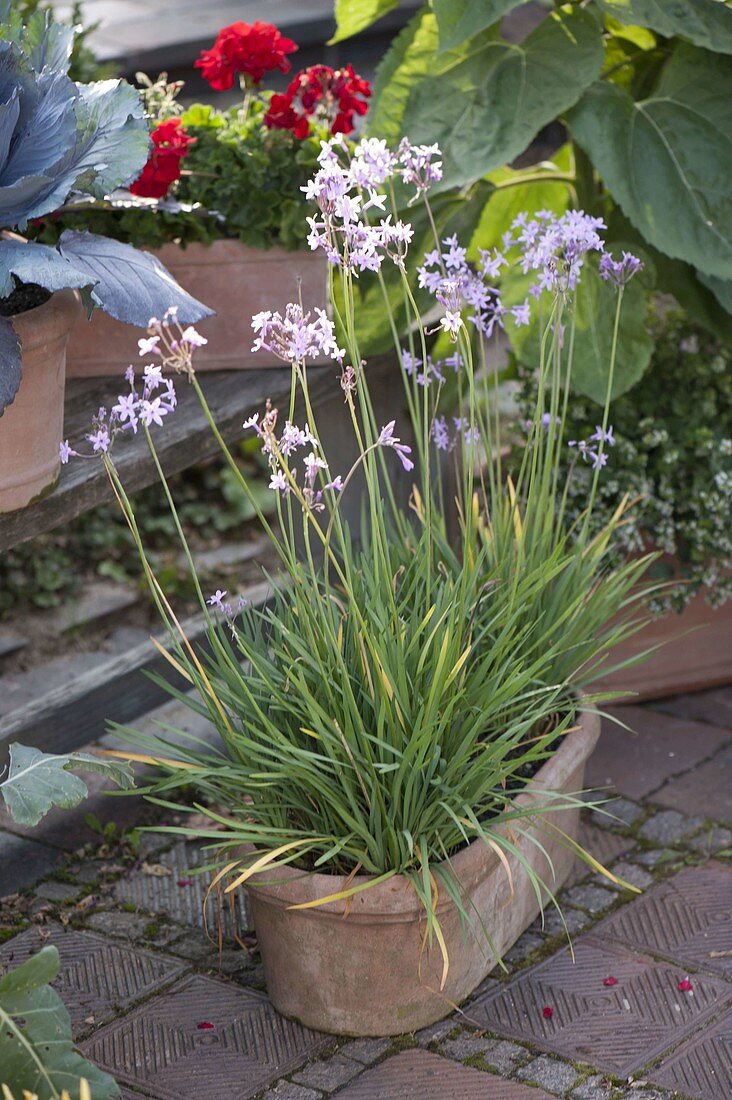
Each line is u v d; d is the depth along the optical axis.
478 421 2.46
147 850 2.60
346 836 1.96
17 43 1.98
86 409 2.56
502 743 1.99
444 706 2.00
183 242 2.67
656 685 3.08
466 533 2.26
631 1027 2.11
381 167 1.96
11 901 2.45
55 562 3.75
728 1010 2.14
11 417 1.97
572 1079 2.00
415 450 3.09
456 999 2.13
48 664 3.38
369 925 1.96
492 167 2.54
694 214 2.59
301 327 1.87
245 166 2.64
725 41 2.51
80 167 1.94
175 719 3.11
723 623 3.06
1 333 1.87
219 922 2.15
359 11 2.92
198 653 2.90
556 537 2.41
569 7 2.74
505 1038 2.08
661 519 2.77
